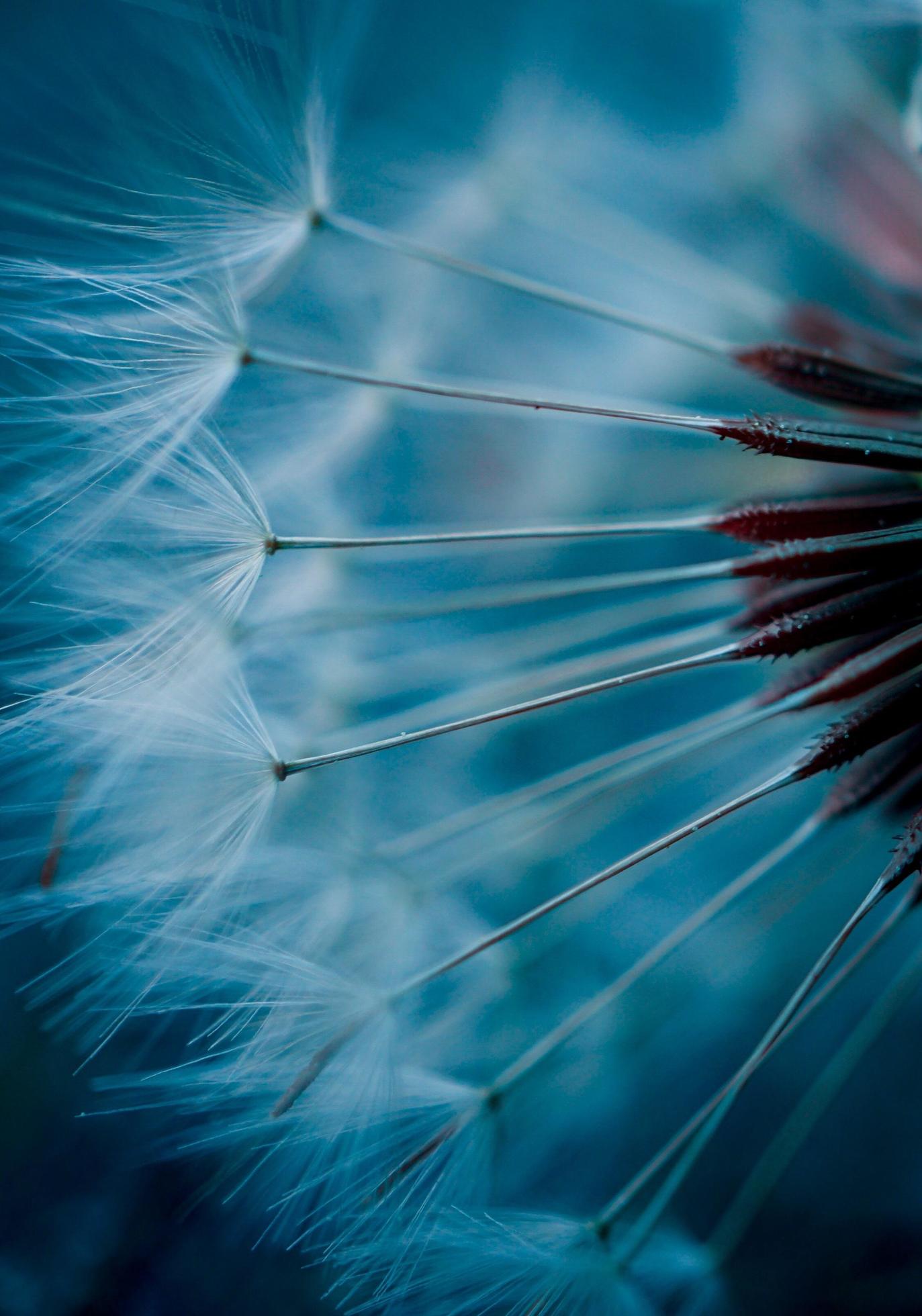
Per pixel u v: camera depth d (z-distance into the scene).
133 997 0.06
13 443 0.06
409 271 0.07
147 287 0.06
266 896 0.06
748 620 0.06
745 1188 0.07
